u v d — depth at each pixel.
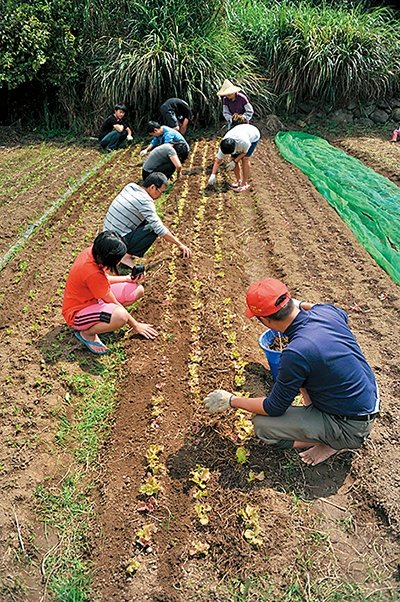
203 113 12.64
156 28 12.67
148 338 5.69
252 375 5.11
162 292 6.43
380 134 12.38
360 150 11.28
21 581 3.66
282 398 3.86
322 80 12.80
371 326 5.88
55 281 6.83
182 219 8.31
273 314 3.88
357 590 3.52
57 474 4.37
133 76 12.30
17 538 3.89
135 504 4.07
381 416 4.70
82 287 5.29
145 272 6.92
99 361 5.50
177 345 5.60
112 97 12.50
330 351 3.80
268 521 3.88
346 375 3.84
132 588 3.56
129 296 6.01
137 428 4.68
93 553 3.82
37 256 7.41
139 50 12.41
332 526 3.90
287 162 10.71
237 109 10.34
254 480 4.15
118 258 5.07
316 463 4.26
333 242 7.62
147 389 5.07
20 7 12.23
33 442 4.56
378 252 7.19
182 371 5.26
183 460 4.36
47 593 3.61
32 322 6.04
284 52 13.09
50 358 5.43
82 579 3.66
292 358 3.76
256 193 9.12
